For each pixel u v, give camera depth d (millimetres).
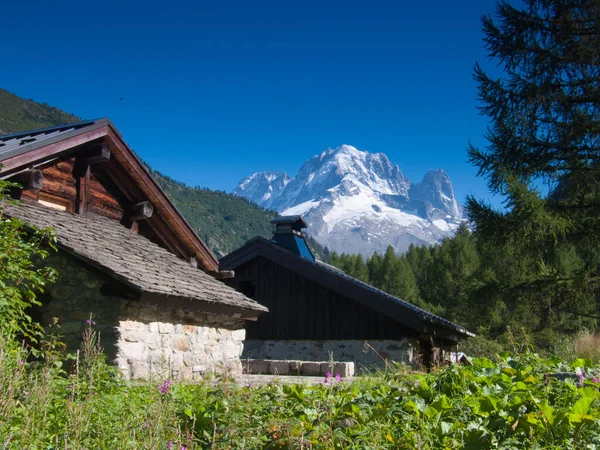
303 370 11102
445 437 4277
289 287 18938
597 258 14398
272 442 4172
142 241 11633
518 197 12570
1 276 6098
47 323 8641
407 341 17047
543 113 14188
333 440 4148
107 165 11570
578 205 13898
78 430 3711
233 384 5562
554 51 14016
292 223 20188
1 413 3783
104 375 5613
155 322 9234
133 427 4105
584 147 13672
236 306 10938
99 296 8555
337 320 18062
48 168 10203
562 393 5152
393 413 4715
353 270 78062
